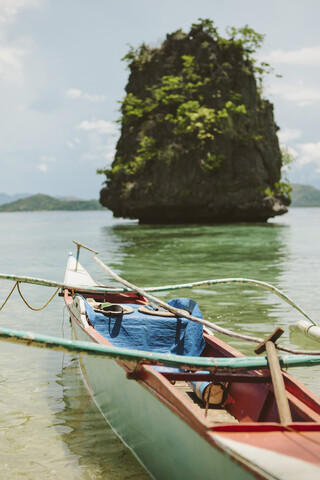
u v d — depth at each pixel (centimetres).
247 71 5444
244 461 278
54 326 834
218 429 309
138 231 4019
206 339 570
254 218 5422
